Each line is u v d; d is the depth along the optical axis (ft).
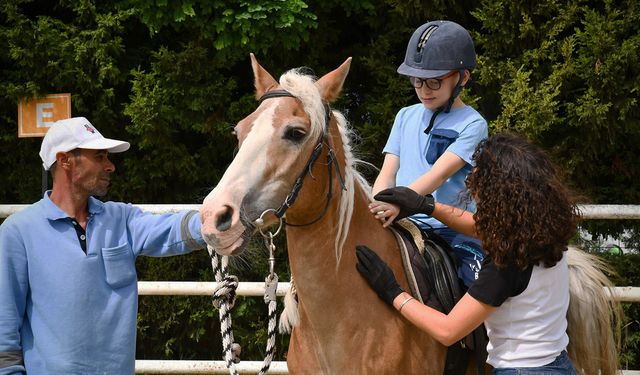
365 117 17.74
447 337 7.65
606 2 15.14
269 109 7.57
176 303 17.11
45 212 8.15
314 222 7.92
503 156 7.55
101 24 15.66
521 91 15.03
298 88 7.64
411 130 9.66
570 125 15.99
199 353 18.06
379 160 17.22
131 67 17.26
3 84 15.60
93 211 8.41
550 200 7.37
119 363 8.21
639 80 14.89
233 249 7.17
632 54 14.73
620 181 16.93
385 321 8.18
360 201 8.48
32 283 8.03
